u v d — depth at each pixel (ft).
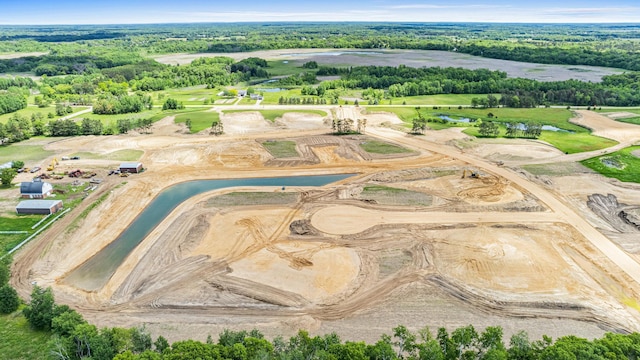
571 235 245.04
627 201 287.07
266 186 318.04
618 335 144.66
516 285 201.87
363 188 311.68
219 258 224.94
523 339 143.84
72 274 214.07
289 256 226.17
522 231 249.55
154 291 199.52
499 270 212.84
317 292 197.98
